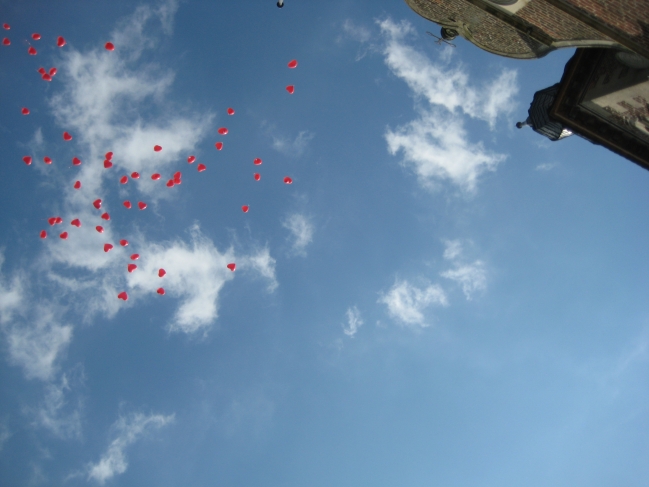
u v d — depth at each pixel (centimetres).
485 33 1584
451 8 1535
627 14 1134
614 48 1307
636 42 1194
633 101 1398
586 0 1148
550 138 1991
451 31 1659
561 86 1538
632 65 1332
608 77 1419
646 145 1538
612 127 1535
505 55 1633
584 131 1576
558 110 1573
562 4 1182
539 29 1384
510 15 1398
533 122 1991
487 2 1394
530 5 1295
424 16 1662
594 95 1475
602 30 1199
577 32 1308
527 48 1543
